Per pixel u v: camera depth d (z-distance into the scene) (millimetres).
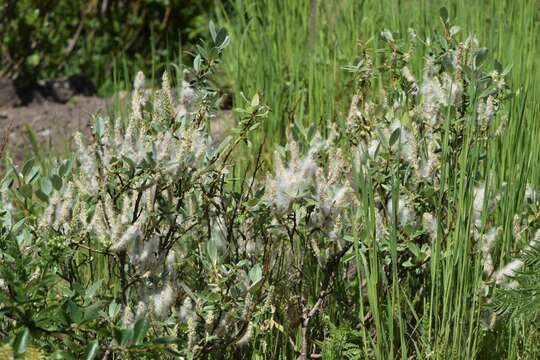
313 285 3984
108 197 3324
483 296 3807
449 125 3779
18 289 2854
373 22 6531
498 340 3889
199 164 3477
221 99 3770
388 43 4246
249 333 3422
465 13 6219
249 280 3428
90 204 3492
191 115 3703
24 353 2840
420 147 3889
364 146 3926
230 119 6422
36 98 8602
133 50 9844
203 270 3645
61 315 2910
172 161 3352
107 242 3350
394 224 3455
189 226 3701
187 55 9172
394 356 3777
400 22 6504
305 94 6336
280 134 5961
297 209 3641
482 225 3623
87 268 4078
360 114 3980
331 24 6977
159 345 2941
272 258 3904
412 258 3875
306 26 6918
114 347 2938
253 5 7125
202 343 3445
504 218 4035
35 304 3223
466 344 3633
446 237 3768
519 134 4406
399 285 3885
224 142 3615
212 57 3730
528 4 6145
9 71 9141
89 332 3299
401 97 4160
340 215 3680
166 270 3533
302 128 3984
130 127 3465
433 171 3732
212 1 9703
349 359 3750
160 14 9773
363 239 3730
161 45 9766
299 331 3885
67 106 8492
